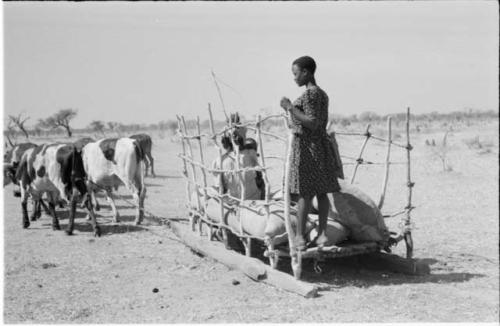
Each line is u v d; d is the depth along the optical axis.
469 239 9.86
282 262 7.94
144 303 6.59
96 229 10.36
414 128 49.81
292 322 5.77
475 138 33.19
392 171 20.58
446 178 18.72
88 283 7.47
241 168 7.61
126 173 11.07
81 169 10.56
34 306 6.51
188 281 7.45
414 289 6.89
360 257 7.88
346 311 6.09
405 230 7.45
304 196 6.62
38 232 10.84
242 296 6.73
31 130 48.09
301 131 6.57
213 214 8.41
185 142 9.72
